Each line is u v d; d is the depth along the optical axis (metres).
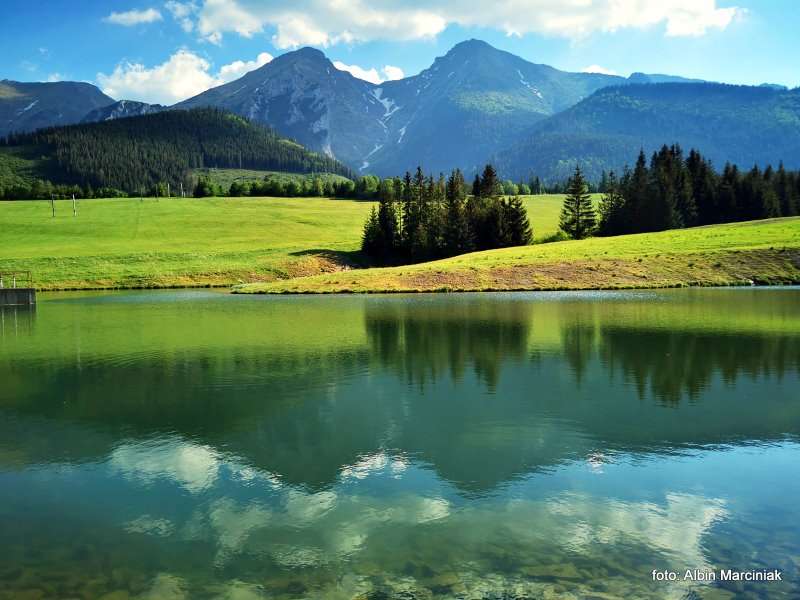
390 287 63.59
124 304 53.72
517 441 14.27
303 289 64.81
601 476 12.15
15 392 19.67
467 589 8.24
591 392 18.70
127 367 23.55
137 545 9.60
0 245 104.38
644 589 8.21
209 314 43.34
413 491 11.53
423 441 14.33
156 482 12.14
